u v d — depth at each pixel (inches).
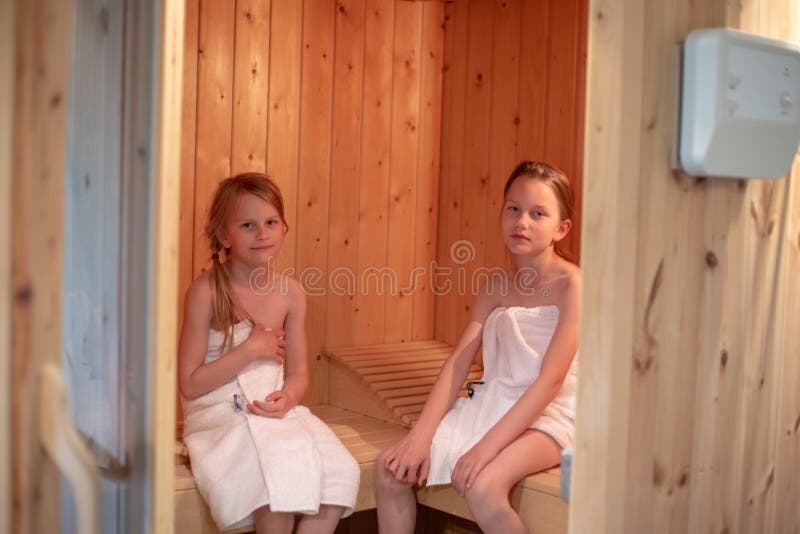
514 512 81.4
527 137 111.0
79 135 55.5
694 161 56.2
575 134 105.4
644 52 54.6
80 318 56.2
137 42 56.4
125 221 56.7
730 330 62.0
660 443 58.3
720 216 60.5
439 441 87.5
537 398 84.7
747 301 63.0
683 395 59.4
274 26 105.7
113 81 56.0
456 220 120.0
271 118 106.3
